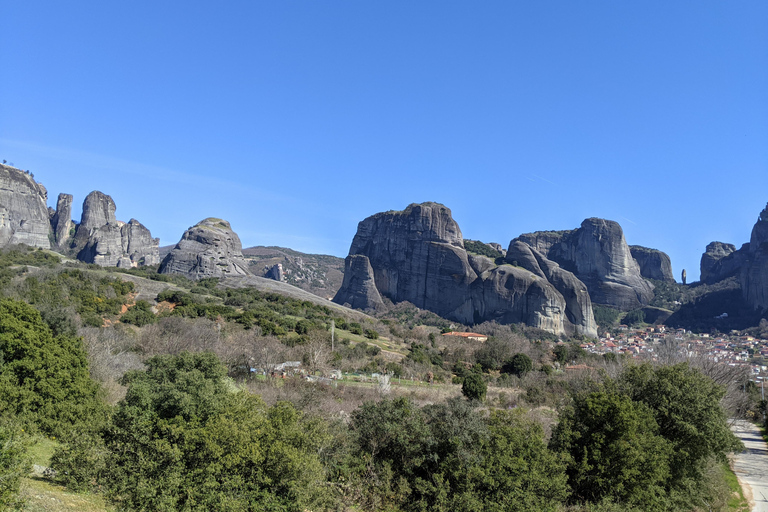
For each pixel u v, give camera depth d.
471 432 31.08
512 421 33.66
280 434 23.97
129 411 22.45
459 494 28.73
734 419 67.94
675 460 36.56
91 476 20.80
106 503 20.12
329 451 30.05
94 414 30.38
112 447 22.19
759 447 72.06
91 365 42.50
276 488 22.73
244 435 22.25
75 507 18.44
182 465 21.39
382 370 79.81
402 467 31.75
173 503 20.41
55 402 29.20
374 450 32.09
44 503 17.42
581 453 33.22
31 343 31.17
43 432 27.61
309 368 70.06
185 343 68.56
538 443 30.78
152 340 68.06
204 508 20.67
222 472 21.66
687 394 38.31
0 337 30.27
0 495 15.16
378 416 33.12
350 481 29.17
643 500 32.22
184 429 22.06
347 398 53.25
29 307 37.09
